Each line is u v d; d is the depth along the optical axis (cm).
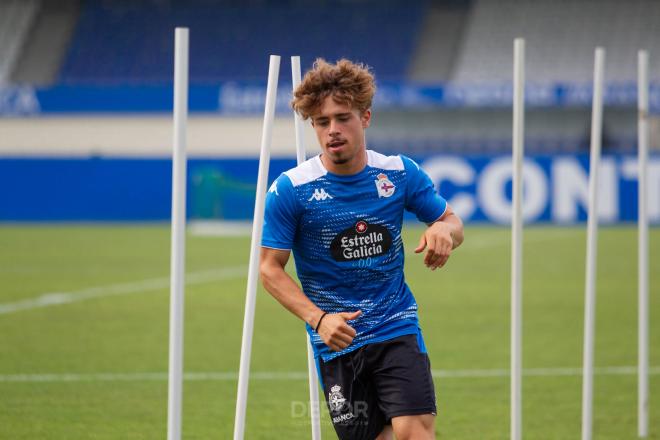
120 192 10425
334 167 1588
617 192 9938
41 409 2669
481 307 4738
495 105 11788
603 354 3516
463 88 11531
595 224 2077
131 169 10425
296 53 13312
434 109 12312
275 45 13375
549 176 9994
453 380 3077
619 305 4769
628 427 2467
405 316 1627
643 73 2280
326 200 1591
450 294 5231
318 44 13350
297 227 1616
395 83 11619
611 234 8869
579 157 9988
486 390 2927
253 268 1550
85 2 13712
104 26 13512
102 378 3091
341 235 1599
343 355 1627
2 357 3441
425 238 1558
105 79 13000
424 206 1641
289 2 13825
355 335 1552
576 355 3500
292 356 3500
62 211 10419
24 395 2841
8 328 4081
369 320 1614
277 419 2570
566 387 2966
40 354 3500
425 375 1587
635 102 11538
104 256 7088
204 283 5709
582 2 13138
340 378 1631
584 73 12469
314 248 1614
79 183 10406
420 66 12825
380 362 1603
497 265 6619
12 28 13400
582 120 12144
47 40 13300
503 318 4388
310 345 1706
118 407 2697
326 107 1515
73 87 11938
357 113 1533
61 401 2767
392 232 1623
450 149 12269
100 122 11988
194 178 10469
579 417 2581
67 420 2544
